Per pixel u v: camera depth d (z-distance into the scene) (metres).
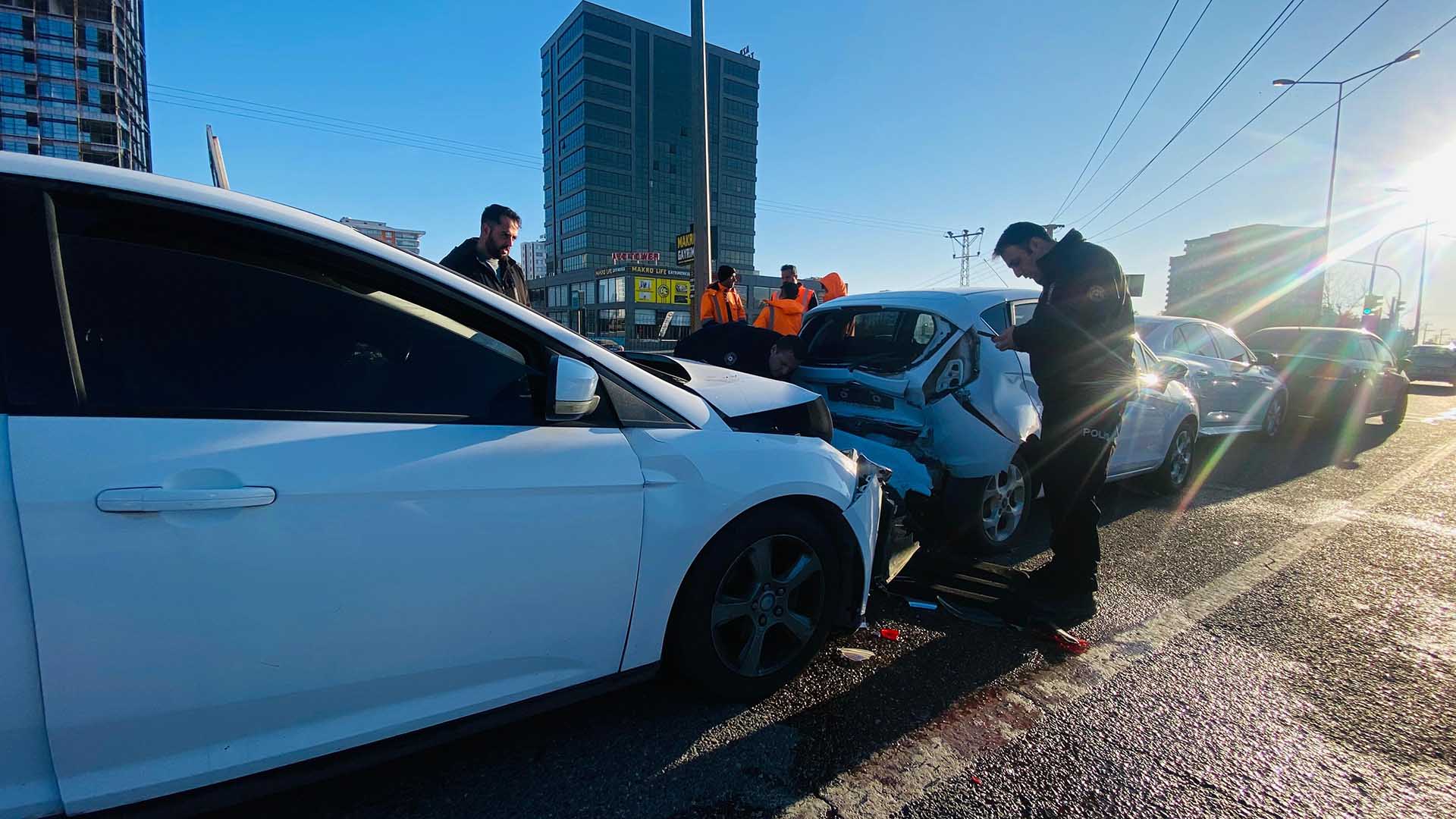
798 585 2.48
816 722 2.36
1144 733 2.33
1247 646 2.96
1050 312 3.13
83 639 1.34
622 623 2.04
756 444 2.33
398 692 1.71
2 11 76.81
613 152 93.88
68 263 1.45
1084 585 3.32
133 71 89.38
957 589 3.46
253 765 1.55
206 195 1.59
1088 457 3.18
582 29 90.00
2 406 1.32
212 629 1.45
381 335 1.76
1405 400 10.36
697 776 2.06
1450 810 1.96
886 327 4.70
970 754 2.20
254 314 1.62
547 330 1.99
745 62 101.88
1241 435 9.05
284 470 1.50
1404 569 3.94
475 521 1.72
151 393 1.46
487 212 4.30
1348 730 2.35
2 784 1.34
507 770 2.07
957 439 3.68
